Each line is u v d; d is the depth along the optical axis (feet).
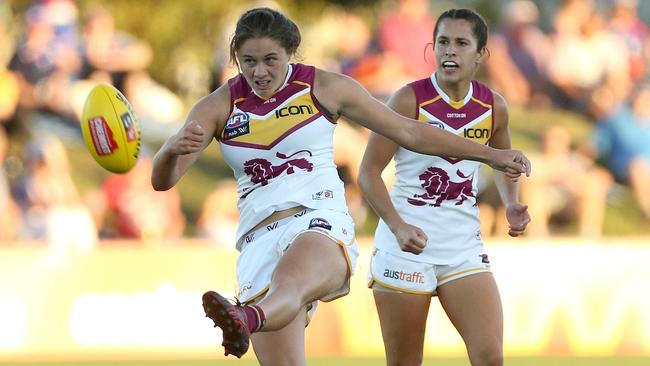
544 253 119.96
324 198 52.47
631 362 110.73
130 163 50.57
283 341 51.29
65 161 143.95
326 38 159.12
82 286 118.83
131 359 117.08
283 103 52.06
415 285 63.46
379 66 150.30
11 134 146.41
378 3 161.99
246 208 53.36
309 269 49.26
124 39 157.07
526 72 155.02
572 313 119.55
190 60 165.07
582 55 156.04
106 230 138.62
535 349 118.83
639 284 119.96
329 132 53.06
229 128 52.39
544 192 145.07
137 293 118.62
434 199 63.82
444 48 63.05
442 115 64.03
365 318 118.73
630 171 150.00
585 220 145.69
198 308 118.32
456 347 117.91
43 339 118.21
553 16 158.61
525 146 147.33
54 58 150.41
